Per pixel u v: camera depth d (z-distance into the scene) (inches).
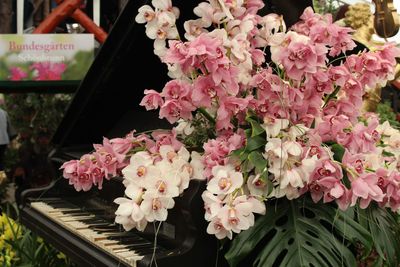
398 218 103.0
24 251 165.2
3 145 294.5
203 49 87.6
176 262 92.2
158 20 97.9
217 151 93.4
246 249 90.0
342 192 87.7
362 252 98.7
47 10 246.1
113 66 133.6
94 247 111.2
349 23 145.4
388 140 104.1
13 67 207.6
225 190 87.0
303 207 94.7
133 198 91.7
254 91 98.6
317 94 95.4
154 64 135.1
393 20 139.7
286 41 93.8
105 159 106.6
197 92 91.3
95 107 150.5
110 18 244.4
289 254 89.4
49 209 143.3
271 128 92.4
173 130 103.7
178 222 100.3
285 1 109.4
